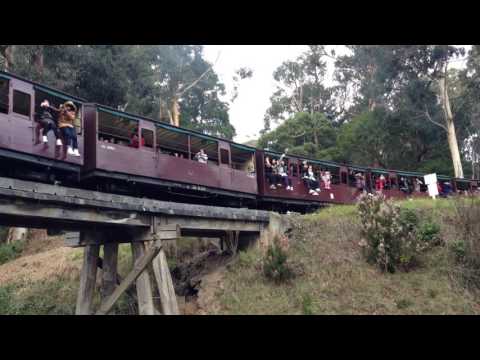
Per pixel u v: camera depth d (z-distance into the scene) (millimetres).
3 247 24516
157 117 33688
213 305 12914
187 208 12781
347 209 17469
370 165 35906
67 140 11992
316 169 22062
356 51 42312
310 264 13883
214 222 13758
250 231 15266
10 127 10883
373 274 12977
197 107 41656
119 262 17469
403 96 31953
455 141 31844
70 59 24188
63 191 10203
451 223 14859
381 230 13336
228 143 17859
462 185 29422
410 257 13000
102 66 24828
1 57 22109
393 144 34375
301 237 15508
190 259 16391
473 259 12797
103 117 14094
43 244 24859
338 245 14695
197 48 38156
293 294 12633
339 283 12805
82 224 11680
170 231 11695
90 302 12461
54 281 17828
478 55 31062
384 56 31891
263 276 13523
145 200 11797
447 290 12078
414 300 11820
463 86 34719
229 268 14406
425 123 32938
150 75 30547
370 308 11742
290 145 40156
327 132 41000
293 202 20047
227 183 17234
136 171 13859
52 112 12312
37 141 11375
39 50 23047
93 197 10719
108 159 13086
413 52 30844
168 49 35969
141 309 11195
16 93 11516
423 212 15914
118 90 26000
